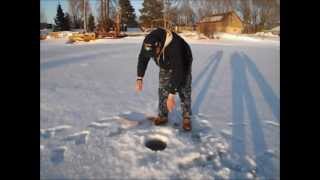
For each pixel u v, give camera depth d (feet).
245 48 70.49
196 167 10.84
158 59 12.90
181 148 12.03
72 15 143.43
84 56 43.32
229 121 15.30
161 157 11.32
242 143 12.76
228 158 11.51
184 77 12.68
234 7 159.74
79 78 25.29
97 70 30.01
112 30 130.00
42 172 9.97
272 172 10.70
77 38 94.79
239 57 45.70
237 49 66.03
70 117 14.84
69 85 22.26
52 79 24.26
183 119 13.58
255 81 25.66
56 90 20.33
